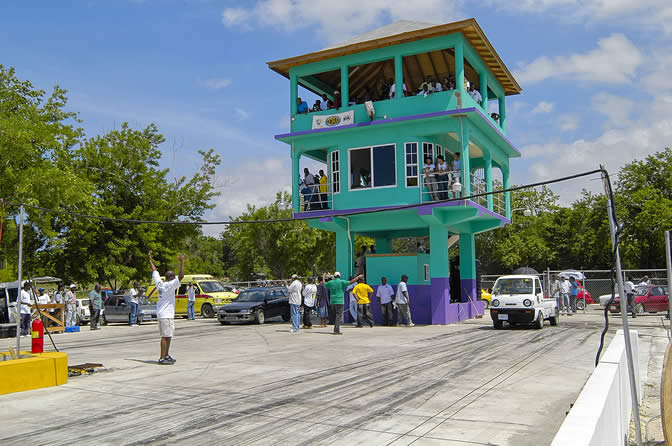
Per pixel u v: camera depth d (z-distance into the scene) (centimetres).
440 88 2170
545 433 644
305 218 2297
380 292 2158
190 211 3838
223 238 8619
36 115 2588
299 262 4981
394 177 2191
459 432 650
